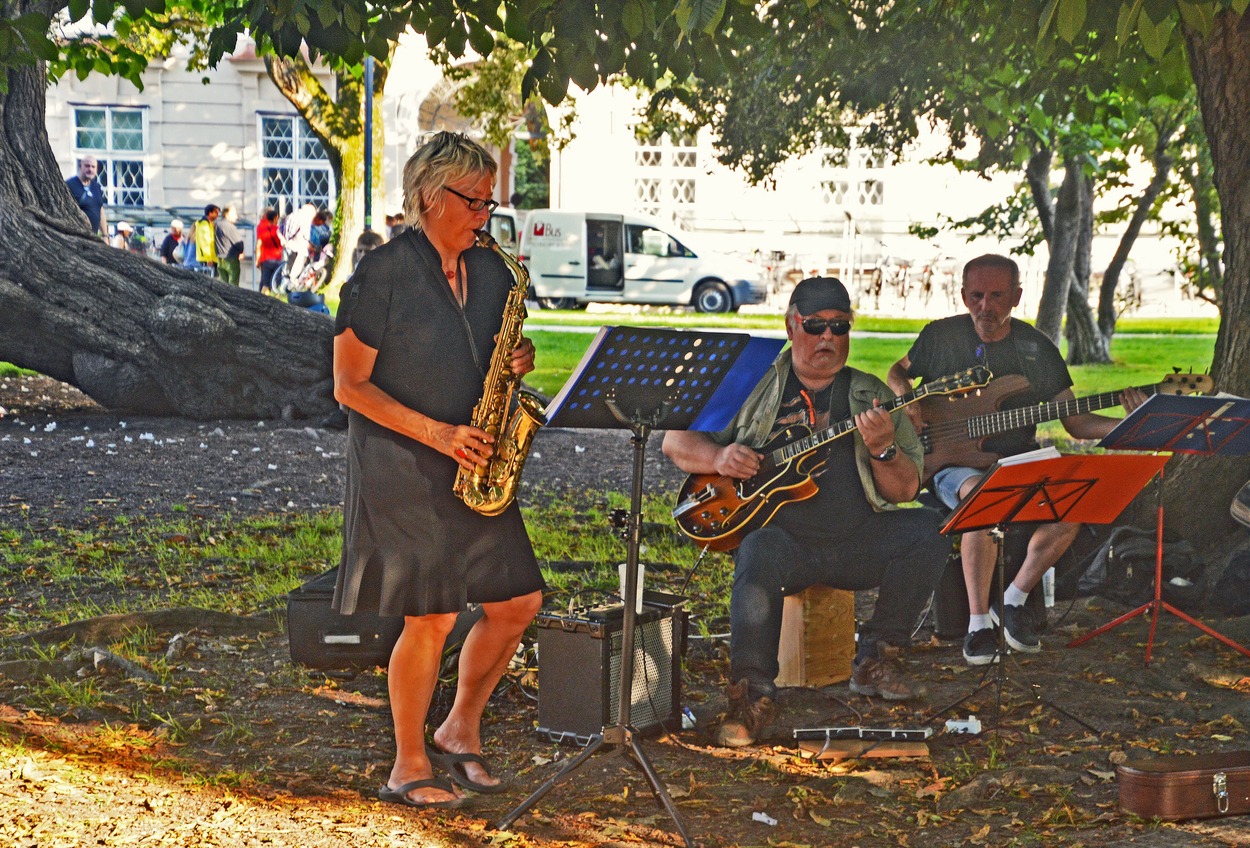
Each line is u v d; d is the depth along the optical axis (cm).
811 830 363
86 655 482
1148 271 2780
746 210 2977
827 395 473
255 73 2686
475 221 357
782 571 452
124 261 1193
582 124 2956
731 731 431
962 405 542
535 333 2000
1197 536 623
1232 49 604
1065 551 588
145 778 381
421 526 352
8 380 1385
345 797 375
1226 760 377
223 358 1176
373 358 355
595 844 349
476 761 391
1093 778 397
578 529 786
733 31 605
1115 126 1362
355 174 2209
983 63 878
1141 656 527
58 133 2673
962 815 372
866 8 823
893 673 478
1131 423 466
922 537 470
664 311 2608
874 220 2933
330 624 499
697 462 465
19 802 353
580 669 425
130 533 742
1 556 678
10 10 1014
